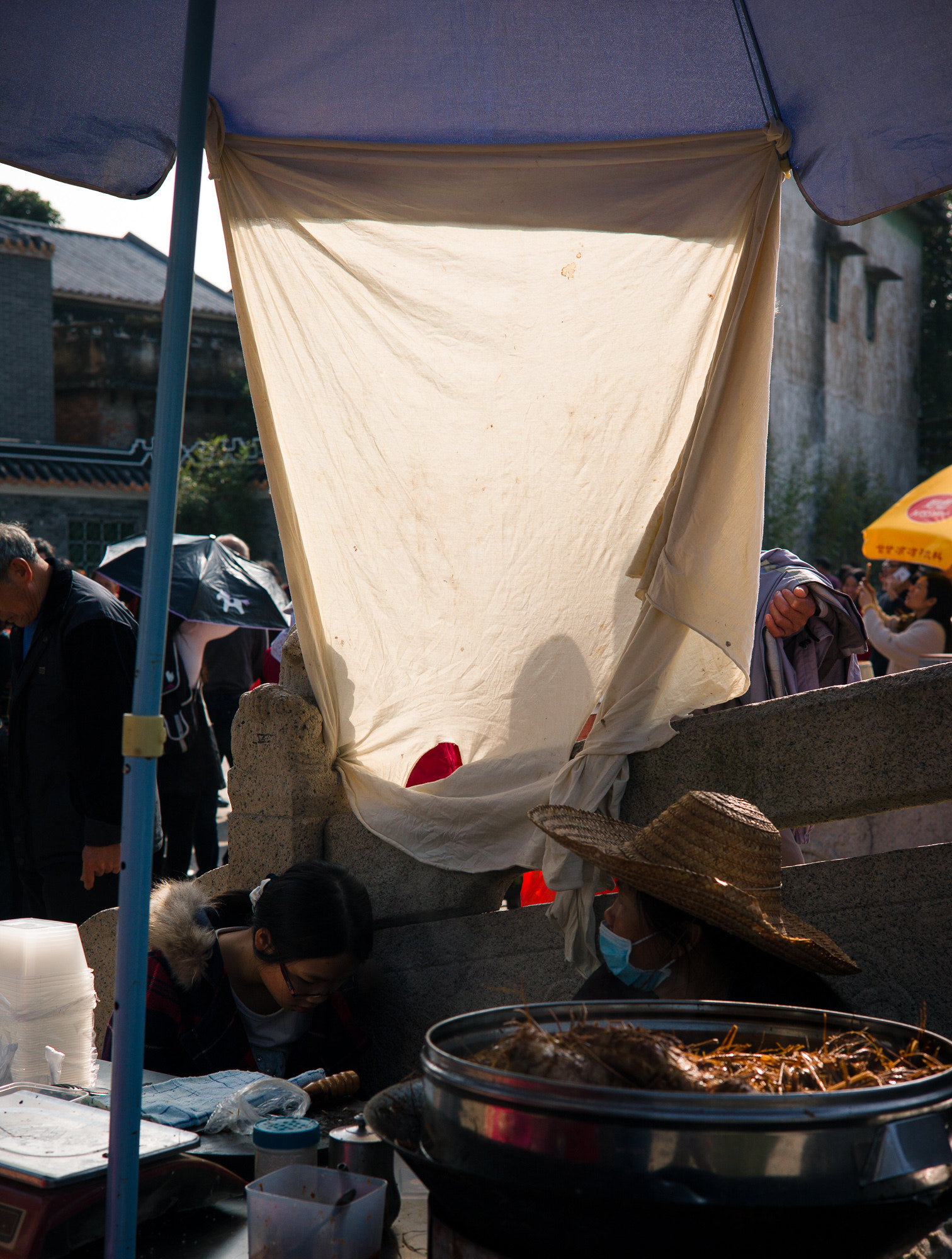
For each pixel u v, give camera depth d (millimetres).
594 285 2723
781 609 3049
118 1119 1377
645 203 2627
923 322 28531
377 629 2939
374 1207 1473
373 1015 2875
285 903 2270
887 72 2248
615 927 1947
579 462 2801
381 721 2969
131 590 5773
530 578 2852
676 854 1843
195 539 5953
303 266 2762
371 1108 1300
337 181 2689
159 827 3963
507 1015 1388
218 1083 2068
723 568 2467
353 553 2908
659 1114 1019
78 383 28594
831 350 23312
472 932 2799
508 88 2473
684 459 2586
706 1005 1440
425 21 2316
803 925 1891
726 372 2492
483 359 2801
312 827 2934
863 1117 1029
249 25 2316
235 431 29453
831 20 2186
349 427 2850
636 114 2506
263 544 23844
